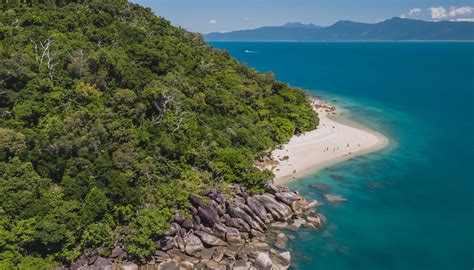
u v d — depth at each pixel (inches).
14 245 1344.7
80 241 1465.3
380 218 1942.7
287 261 1551.4
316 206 2055.9
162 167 1888.5
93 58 2201.0
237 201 1871.3
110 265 1451.8
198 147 2091.5
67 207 1488.7
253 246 1665.8
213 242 1651.1
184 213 1692.9
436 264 1583.4
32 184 1512.1
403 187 2303.2
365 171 2527.1
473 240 1752.0
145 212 1608.0
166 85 2421.3
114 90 2191.2
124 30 2938.0
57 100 1923.0
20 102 1835.6
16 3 2682.1
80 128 1807.3
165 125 2146.9
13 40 2228.1
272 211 1871.3
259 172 2052.2
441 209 2039.9
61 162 1648.6
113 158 1753.2
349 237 1772.9
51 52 2197.3
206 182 1931.6
